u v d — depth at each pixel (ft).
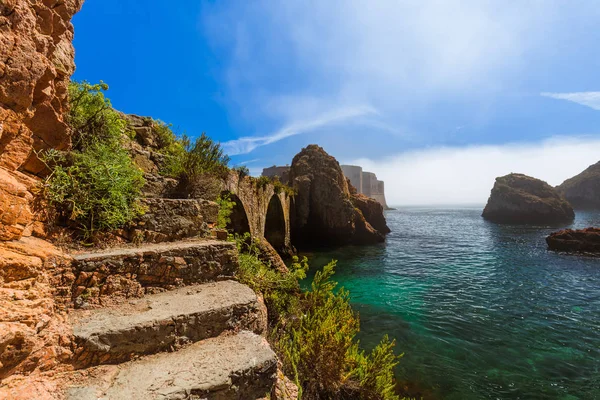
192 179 21.08
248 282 16.12
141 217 13.21
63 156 11.49
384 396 16.10
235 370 7.76
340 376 15.39
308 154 141.28
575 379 25.20
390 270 73.61
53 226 10.37
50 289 8.32
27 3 9.57
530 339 32.91
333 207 124.47
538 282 59.93
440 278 64.54
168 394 6.72
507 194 234.79
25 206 8.66
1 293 6.63
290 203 119.75
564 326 36.86
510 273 68.33
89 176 11.86
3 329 5.86
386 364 17.20
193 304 9.81
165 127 26.61
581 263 77.97
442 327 36.52
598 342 32.22
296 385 11.86
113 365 7.68
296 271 20.42
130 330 8.00
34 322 6.81
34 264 7.77
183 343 8.80
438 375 25.67
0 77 8.48
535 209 217.36
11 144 9.12
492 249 104.78
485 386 24.18
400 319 39.27
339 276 67.31
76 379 7.01
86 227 11.25
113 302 9.55
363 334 34.45
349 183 177.88
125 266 10.07
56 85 11.40
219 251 12.64
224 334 9.62
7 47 8.60
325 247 117.80
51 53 10.51
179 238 14.14
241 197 50.31
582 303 46.32
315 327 17.48
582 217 250.37
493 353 29.63
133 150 19.12
